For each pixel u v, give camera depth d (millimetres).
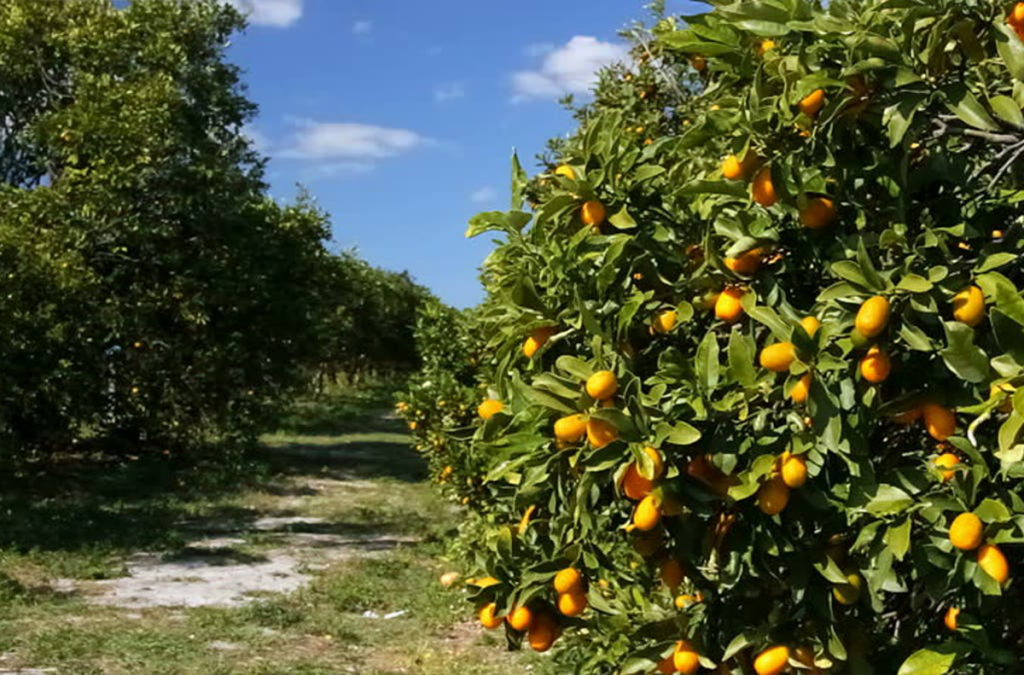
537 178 4637
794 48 2613
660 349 2969
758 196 2666
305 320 17188
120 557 10258
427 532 11922
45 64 17141
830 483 2578
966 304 2369
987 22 2547
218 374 16141
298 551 10828
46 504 12570
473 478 9508
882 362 2367
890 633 2971
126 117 15023
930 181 2689
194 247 16344
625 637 3463
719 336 2965
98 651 7043
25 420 13789
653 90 8141
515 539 3119
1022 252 2596
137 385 15688
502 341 3172
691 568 2711
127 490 14250
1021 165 2838
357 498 14758
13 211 14586
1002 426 2217
